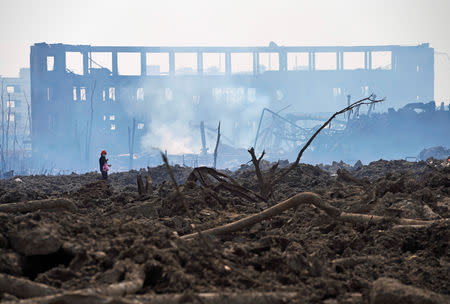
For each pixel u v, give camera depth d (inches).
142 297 148.7
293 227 320.8
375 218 289.0
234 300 154.5
